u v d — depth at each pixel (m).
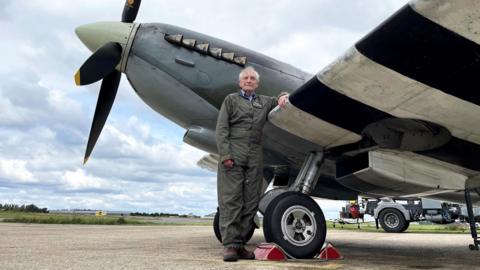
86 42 4.94
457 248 5.02
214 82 4.56
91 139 5.19
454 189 4.27
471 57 2.43
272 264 2.87
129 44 4.77
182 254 3.57
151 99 4.74
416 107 3.07
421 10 2.18
